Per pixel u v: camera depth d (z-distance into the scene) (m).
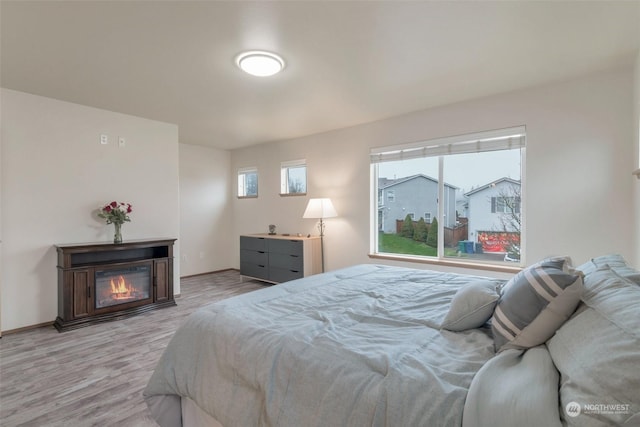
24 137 3.15
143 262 3.67
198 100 3.36
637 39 2.18
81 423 1.74
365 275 2.39
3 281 3.02
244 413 1.16
